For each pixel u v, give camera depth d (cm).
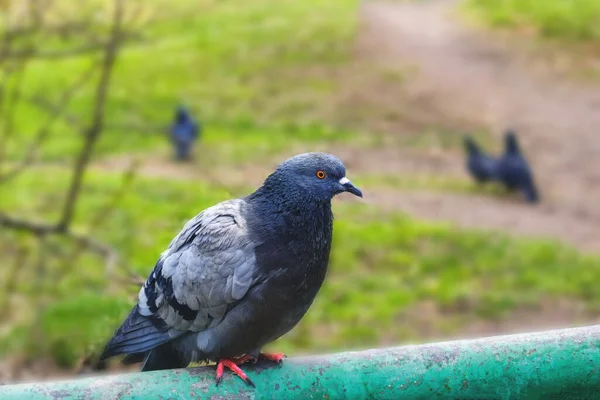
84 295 970
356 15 3069
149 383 322
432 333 1091
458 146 2045
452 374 334
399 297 1186
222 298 414
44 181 1562
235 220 422
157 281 435
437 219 1545
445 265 1304
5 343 958
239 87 2358
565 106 2305
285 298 418
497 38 2825
